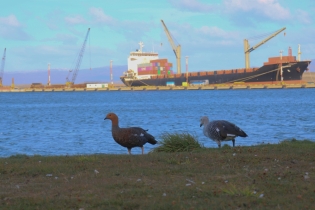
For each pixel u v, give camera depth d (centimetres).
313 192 827
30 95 16050
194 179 962
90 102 9838
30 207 763
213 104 7881
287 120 4178
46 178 1016
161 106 7606
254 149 1363
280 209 727
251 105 7312
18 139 2933
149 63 18175
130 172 1044
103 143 2592
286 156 1219
